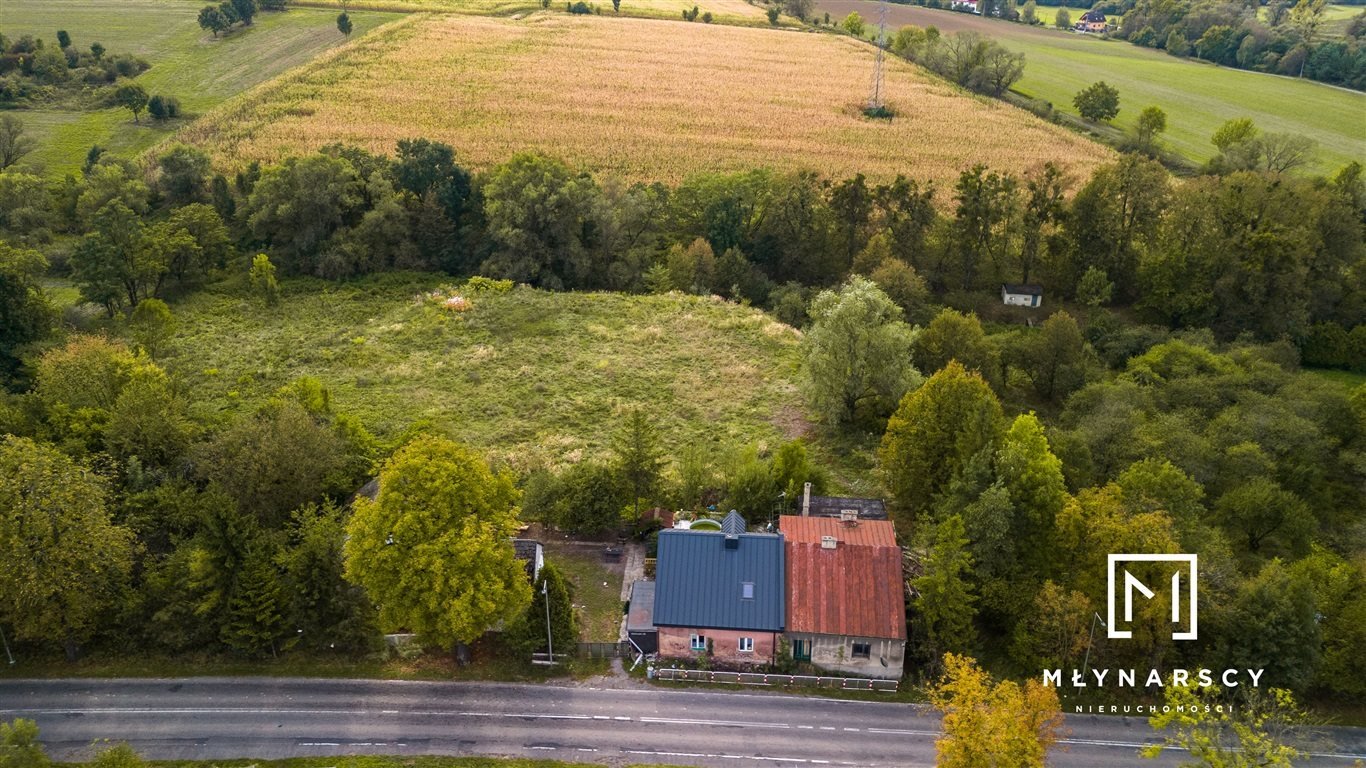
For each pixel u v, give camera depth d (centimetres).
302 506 6384
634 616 5962
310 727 5197
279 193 12669
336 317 11325
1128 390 8788
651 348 10412
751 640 5678
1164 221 13138
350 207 12925
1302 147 15938
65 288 12306
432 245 13150
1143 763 5091
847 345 8419
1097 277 12650
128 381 7988
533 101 19025
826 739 5191
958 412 6806
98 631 5722
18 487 5312
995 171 16800
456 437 8325
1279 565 6003
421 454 5544
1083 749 5178
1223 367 9725
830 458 8150
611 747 5097
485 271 12556
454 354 10194
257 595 5619
